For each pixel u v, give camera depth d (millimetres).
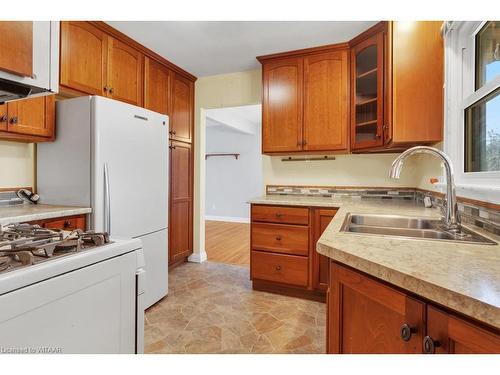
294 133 2736
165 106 2971
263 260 2570
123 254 1005
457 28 1699
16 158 2082
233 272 3111
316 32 2379
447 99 1761
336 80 2594
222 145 6953
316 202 2436
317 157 3041
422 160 2438
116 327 967
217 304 2334
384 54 2150
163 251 2391
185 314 2156
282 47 2654
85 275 854
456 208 1245
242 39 2506
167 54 2822
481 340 570
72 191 1944
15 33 982
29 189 2143
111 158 1942
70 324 807
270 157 3227
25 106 1826
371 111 2393
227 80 3367
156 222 2314
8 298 663
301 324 2020
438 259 786
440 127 1853
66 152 1963
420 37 1885
